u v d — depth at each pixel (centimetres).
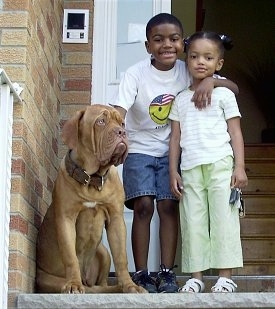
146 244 414
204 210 395
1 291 331
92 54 500
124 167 425
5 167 341
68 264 368
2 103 344
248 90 912
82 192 370
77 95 496
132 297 333
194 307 333
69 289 356
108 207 380
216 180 390
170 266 413
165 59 418
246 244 600
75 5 506
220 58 415
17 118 365
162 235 417
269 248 599
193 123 402
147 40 427
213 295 334
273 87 907
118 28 504
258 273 579
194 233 391
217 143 395
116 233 380
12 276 347
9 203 345
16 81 370
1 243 335
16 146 363
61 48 498
